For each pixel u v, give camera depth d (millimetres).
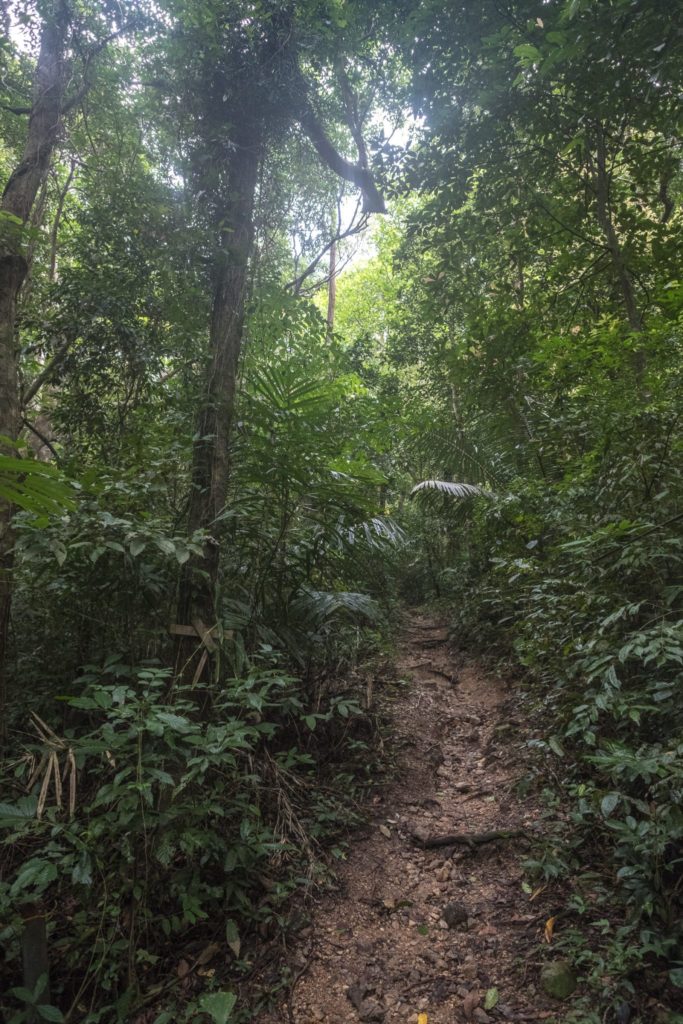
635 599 3285
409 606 9188
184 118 3805
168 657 3580
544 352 5352
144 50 4043
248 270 3805
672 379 4141
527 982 2211
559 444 5207
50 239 7027
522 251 7543
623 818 2721
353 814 3350
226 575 3779
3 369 3271
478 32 5297
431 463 7598
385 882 2922
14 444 1593
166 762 2742
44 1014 1978
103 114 4602
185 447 3791
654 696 2504
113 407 5570
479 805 3494
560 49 3592
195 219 3750
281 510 3807
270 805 3166
